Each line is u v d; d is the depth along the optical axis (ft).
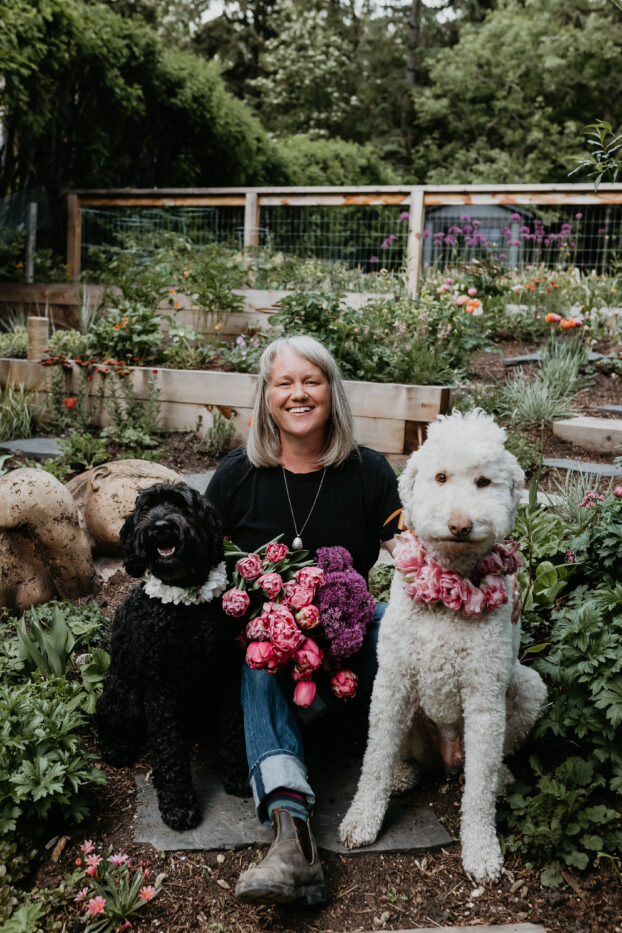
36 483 10.77
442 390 14.78
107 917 6.31
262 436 8.47
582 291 24.98
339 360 16.65
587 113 62.13
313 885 6.43
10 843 6.83
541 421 17.13
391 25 72.69
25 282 26.73
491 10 70.08
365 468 8.50
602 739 7.53
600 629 7.77
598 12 61.82
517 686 7.56
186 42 64.49
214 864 6.93
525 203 25.75
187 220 32.24
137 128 33.63
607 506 9.82
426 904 6.66
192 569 7.18
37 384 18.44
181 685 7.43
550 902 6.63
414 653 6.93
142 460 13.23
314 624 7.21
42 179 30.30
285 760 6.96
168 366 18.66
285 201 28.09
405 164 67.10
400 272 27.37
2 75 25.93
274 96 63.26
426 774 8.33
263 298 22.71
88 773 7.41
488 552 6.98
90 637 9.98
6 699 7.88
